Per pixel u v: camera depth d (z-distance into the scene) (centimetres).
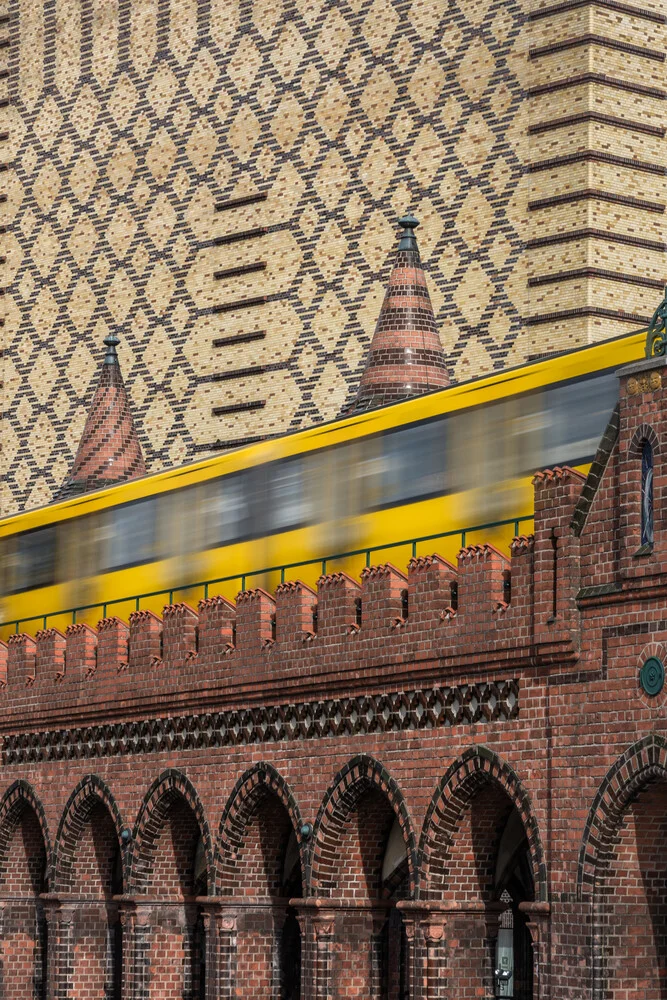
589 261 8119
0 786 8294
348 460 7038
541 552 5412
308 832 6334
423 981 5756
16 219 10988
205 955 6856
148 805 7250
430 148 8831
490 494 6312
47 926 7869
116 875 7869
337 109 9288
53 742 7956
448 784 5728
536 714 5419
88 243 10538
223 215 9788
